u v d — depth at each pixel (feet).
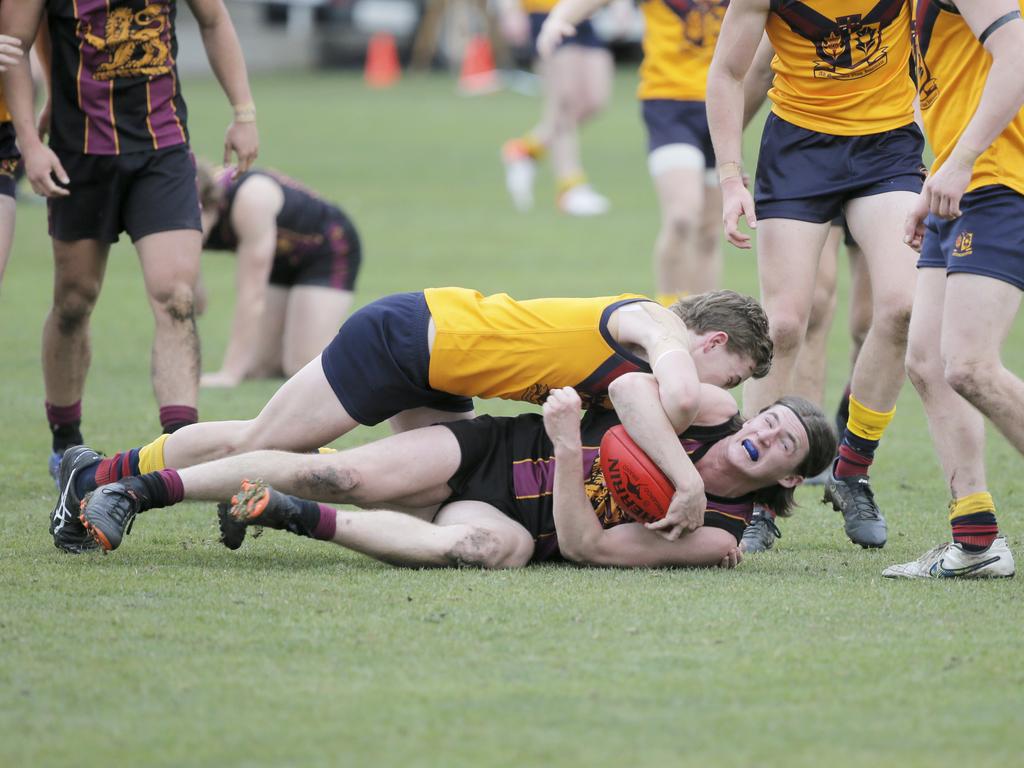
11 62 66.33
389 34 382.01
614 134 272.51
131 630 46.52
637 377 55.47
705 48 107.65
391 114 288.51
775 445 56.08
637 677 42.73
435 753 37.14
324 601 50.21
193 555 57.82
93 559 56.49
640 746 37.68
